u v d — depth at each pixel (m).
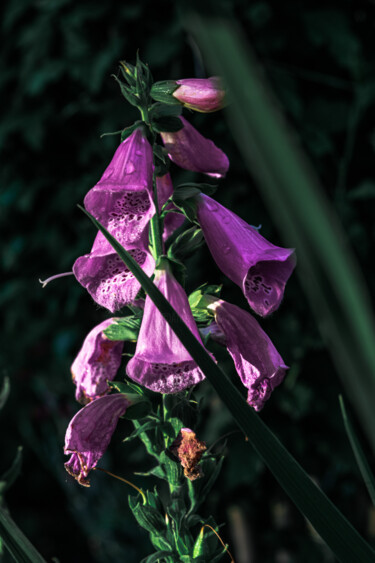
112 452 1.42
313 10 1.18
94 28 1.27
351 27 1.23
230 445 1.16
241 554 1.33
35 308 1.44
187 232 0.67
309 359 1.18
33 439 1.54
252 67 0.27
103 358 0.70
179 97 0.65
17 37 1.40
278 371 0.66
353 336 0.28
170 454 0.66
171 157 0.69
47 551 1.60
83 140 1.34
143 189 0.64
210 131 1.19
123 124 1.27
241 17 1.16
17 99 1.36
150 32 1.23
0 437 1.54
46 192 1.39
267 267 0.67
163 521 0.67
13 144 1.39
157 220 0.66
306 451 1.21
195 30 0.26
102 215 0.65
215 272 1.18
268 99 0.27
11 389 1.47
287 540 1.31
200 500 0.67
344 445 1.19
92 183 1.34
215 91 0.65
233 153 1.19
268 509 1.32
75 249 1.35
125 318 0.68
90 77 1.25
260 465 1.14
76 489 1.50
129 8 1.22
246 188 1.18
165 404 0.66
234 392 0.54
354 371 0.28
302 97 1.21
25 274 1.44
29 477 1.60
